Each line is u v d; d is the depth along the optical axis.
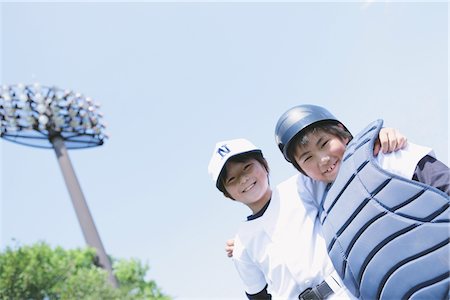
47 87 14.59
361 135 2.23
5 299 13.62
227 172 2.71
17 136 14.06
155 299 17.72
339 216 2.15
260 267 2.75
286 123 2.38
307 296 2.48
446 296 1.83
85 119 14.98
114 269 18.27
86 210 13.55
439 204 1.88
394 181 1.96
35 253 14.61
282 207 2.68
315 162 2.34
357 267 2.06
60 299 14.03
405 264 1.90
